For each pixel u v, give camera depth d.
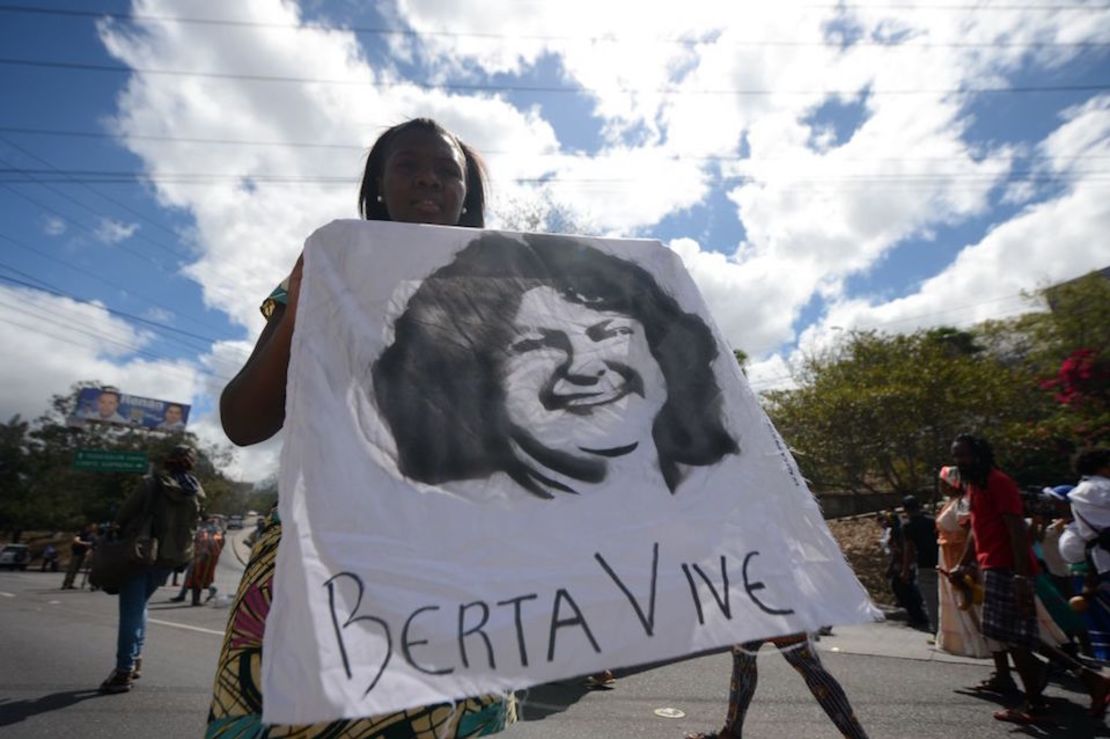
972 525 4.30
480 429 1.28
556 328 1.46
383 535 1.10
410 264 1.40
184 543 4.66
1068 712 4.21
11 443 52.28
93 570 4.42
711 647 1.16
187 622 7.75
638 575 1.19
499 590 1.11
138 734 3.59
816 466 13.45
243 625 1.15
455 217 1.63
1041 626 4.14
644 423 1.40
